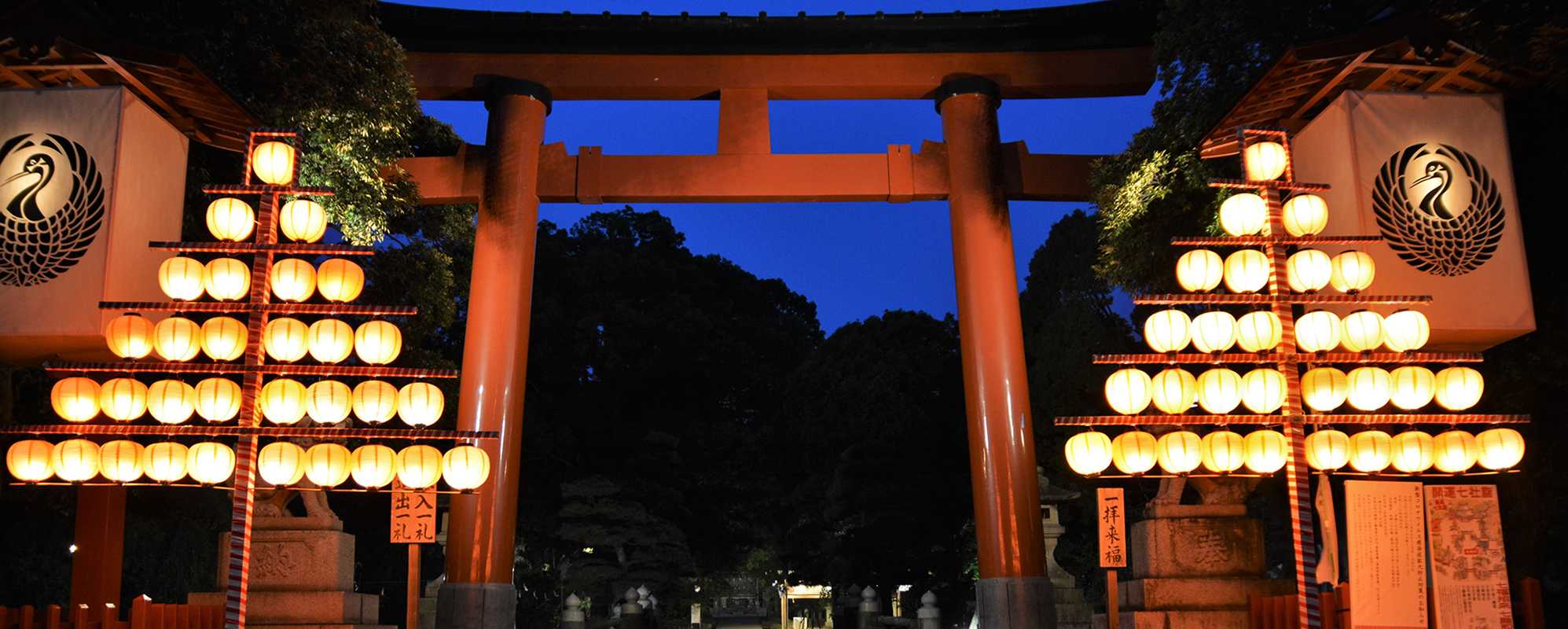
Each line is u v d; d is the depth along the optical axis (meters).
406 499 8.67
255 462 7.14
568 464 23.09
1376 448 7.46
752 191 13.77
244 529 6.90
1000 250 13.24
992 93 14.12
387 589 21.23
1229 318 7.58
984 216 13.36
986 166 13.59
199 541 14.91
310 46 10.23
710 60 14.37
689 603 22.20
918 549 21.23
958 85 14.08
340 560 9.07
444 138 15.13
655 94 14.51
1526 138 9.09
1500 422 7.36
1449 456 7.37
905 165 13.91
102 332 7.89
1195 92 10.54
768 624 29.58
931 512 21.52
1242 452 7.68
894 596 21.42
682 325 26.06
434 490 8.61
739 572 28.38
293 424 7.93
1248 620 9.02
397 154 11.98
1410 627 7.17
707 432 26.06
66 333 7.87
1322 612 7.83
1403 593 7.20
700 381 27.03
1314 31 10.06
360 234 11.16
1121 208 11.27
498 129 13.69
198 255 10.82
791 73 14.34
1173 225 11.43
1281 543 18.59
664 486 22.67
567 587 21.72
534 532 22.58
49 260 7.98
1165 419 7.71
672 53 14.20
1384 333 7.46
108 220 8.04
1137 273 11.66
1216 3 10.39
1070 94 14.62
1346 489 7.35
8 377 9.55
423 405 8.19
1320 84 8.82
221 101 9.19
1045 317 23.56
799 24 14.05
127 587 13.82
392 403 8.05
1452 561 7.24
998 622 11.99
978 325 12.98
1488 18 7.99
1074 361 21.38
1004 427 12.59
